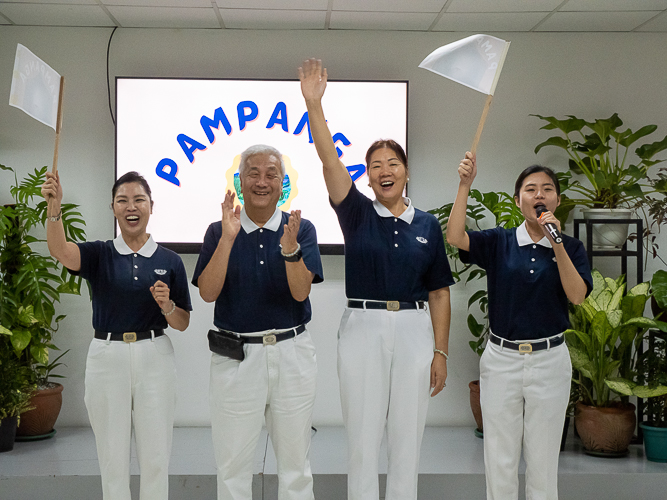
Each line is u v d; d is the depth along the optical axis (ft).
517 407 7.19
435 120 12.34
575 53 12.32
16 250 11.15
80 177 12.07
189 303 7.75
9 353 10.80
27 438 11.05
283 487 6.86
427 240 7.02
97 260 7.36
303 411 6.82
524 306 7.14
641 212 12.41
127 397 7.11
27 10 11.20
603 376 10.50
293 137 11.92
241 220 6.98
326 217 11.94
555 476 7.23
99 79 12.04
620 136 11.12
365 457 6.74
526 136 12.38
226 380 6.72
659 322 10.11
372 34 12.18
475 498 9.53
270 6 10.95
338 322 12.21
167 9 11.11
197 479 9.38
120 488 7.14
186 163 11.81
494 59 6.91
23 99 6.53
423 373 6.79
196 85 11.80
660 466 10.00
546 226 6.79
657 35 12.34
